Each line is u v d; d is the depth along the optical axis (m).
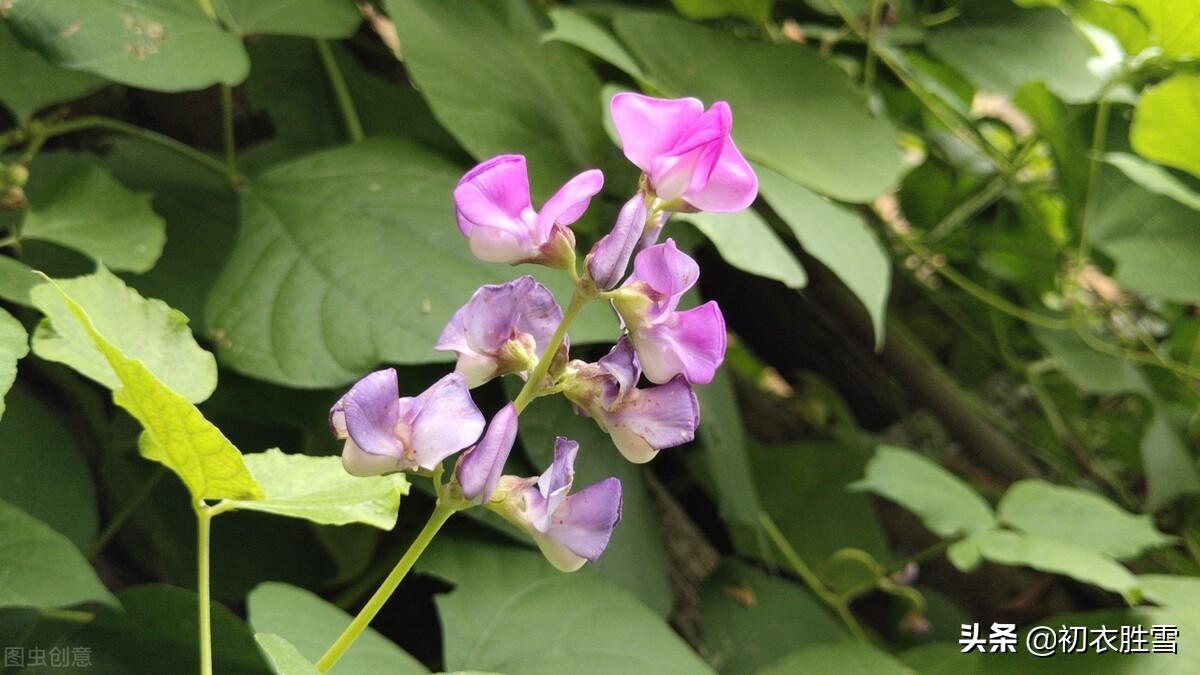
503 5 0.43
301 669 0.26
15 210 0.36
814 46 0.54
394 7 0.39
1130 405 0.64
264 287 0.35
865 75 0.52
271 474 0.28
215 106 0.45
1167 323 0.62
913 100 0.59
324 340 0.35
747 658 0.45
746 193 0.26
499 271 0.37
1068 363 0.58
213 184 0.41
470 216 0.26
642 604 0.38
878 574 0.50
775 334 0.58
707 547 0.52
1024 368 0.62
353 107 0.44
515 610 0.36
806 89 0.46
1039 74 0.51
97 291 0.28
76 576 0.30
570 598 0.37
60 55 0.34
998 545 0.43
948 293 0.64
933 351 0.67
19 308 0.37
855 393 0.61
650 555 0.42
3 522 0.30
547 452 0.38
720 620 0.46
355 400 0.25
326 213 0.37
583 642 0.36
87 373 0.27
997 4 0.52
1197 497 0.58
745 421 0.60
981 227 0.63
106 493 0.40
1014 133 0.60
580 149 0.41
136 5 0.35
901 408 0.62
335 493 0.28
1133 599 0.40
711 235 0.37
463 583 0.37
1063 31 0.53
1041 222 0.59
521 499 0.27
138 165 0.40
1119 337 0.63
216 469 0.26
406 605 0.41
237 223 0.40
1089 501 0.46
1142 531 0.45
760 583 0.47
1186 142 0.49
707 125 0.26
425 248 0.37
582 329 0.36
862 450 0.55
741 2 0.49
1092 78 0.52
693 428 0.27
